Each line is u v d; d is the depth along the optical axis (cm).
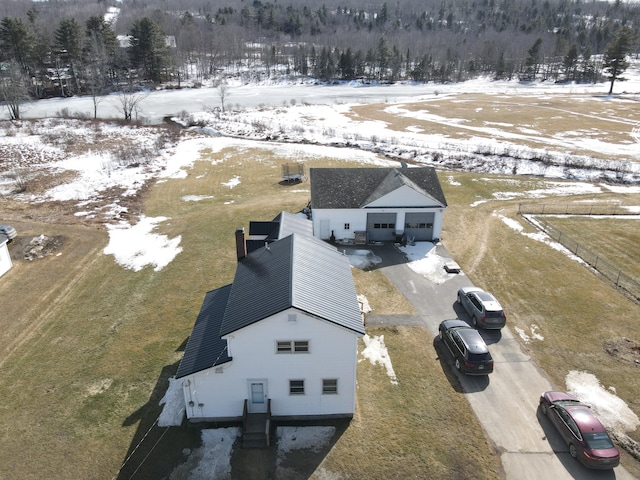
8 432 1900
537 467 1702
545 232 3781
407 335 2461
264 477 1670
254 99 10881
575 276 3081
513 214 4172
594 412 1938
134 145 6456
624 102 10375
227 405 1889
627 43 11344
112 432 1883
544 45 17700
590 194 4706
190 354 1925
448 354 2317
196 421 1919
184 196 4678
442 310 2692
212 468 1709
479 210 4256
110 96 10544
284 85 13475
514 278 3056
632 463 1711
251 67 15275
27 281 3094
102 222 4016
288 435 1845
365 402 2012
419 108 9744
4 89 7744
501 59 15500
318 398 1889
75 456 1778
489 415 1941
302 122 8062
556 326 2544
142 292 2934
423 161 5806
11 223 3941
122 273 3183
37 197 4606
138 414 1972
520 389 2084
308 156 5966
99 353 2370
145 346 2409
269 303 1778
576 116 8681
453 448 1784
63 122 7562
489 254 3397
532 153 5941
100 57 10862
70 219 4069
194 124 7888
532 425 1888
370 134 7206
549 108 9600
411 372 2191
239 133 7331
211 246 3528
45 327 2614
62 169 5456
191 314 2680
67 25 10475
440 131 7488
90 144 6488
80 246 3575
